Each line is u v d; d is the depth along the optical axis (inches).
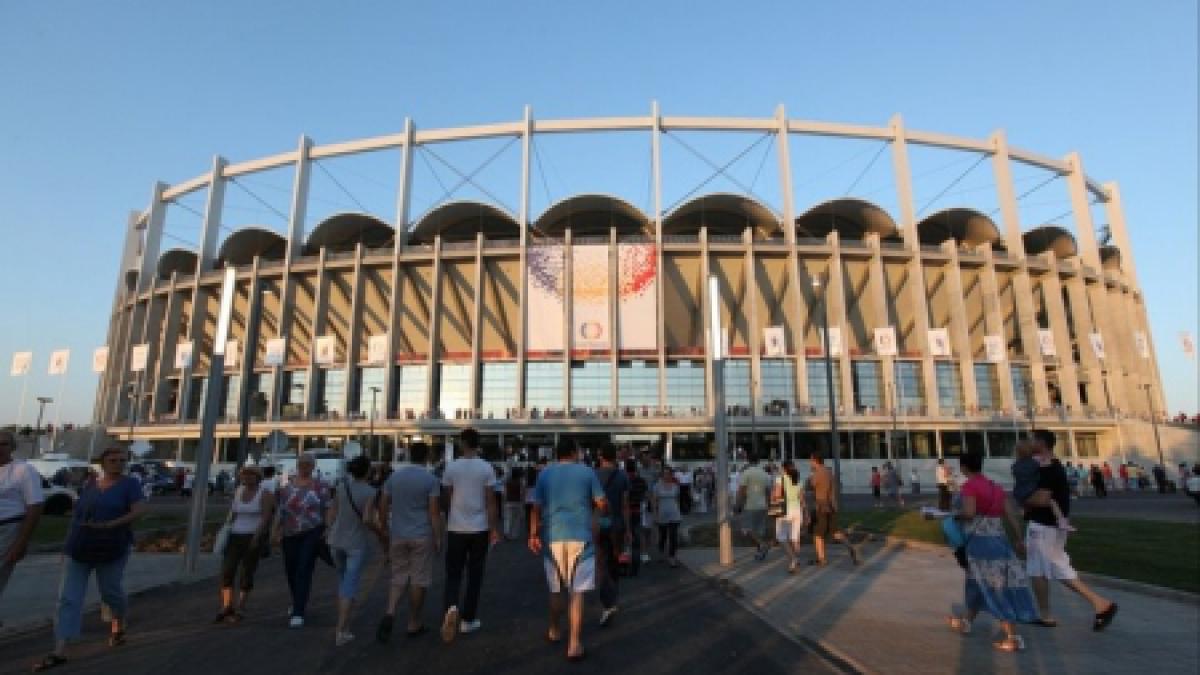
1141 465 2032.5
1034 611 267.3
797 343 2014.0
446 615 277.7
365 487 297.1
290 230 2140.7
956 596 386.3
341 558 299.0
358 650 271.6
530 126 2110.0
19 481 275.6
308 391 2016.5
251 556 355.3
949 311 2287.2
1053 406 2128.4
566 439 285.3
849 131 2183.8
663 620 328.5
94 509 272.8
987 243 2146.9
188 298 2329.0
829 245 2046.0
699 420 1891.0
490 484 297.7
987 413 2003.0
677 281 2106.3
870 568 495.2
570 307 1990.7
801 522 492.7
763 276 2117.4
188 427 2087.8
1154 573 423.5
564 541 265.6
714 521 943.7
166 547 668.1
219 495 1685.5
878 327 2014.0
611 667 246.1
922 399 2058.3
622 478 397.1
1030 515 315.6
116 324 2687.0
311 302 2255.2
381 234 2337.6
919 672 237.5
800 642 284.4
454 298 2162.9
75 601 263.0
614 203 2174.0
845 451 1947.6
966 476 286.7
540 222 2224.4
